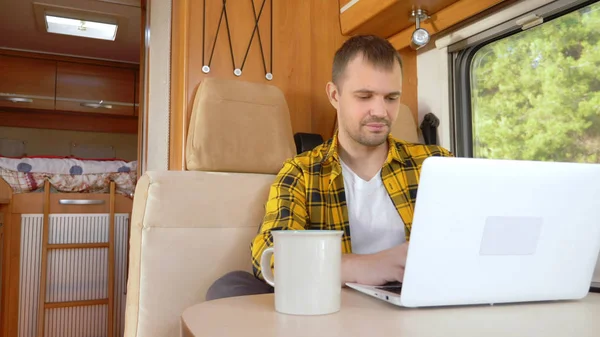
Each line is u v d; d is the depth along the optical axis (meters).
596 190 0.70
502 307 0.68
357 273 0.82
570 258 0.71
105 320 3.12
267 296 0.76
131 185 3.32
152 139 2.22
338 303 0.63
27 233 2.96
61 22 3.70
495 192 0.64
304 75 2.05
